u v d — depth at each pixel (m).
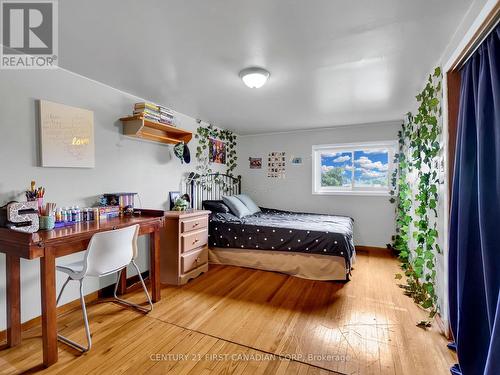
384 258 3.85
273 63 2.09
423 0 1.37
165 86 2.60
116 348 1.78
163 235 2.86
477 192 1.47
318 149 4.68
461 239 1.51
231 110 3.46
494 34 1.26
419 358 1.67
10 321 1.78
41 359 1.67
